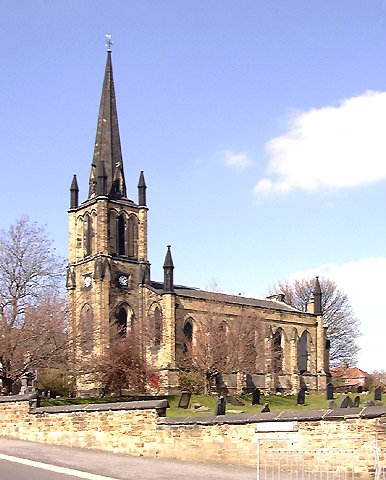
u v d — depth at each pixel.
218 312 130.62
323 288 171.38
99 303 125.94
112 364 99.50
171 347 123.69
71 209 135.00
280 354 141.38
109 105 141.62
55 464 33.56
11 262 79.44
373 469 28.03
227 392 120.69
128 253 132.38
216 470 31.27
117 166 137.62
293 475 29.47
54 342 77.12
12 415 45.88
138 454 36.66
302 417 30.19
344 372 159.12
